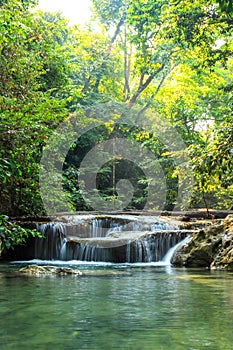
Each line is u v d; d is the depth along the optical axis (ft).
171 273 22.61
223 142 23.03
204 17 56.18
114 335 7.89
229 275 21.35
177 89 85.92
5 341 7.39
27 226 35.99
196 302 12.04
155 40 72.02
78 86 65.92
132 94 89.15
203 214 44.47
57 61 48.85
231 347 6.97
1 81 30.37
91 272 23.00
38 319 9.41
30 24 40.34
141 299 12.60
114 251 33.40
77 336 7.80
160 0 68.28
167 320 9.34
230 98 36.78
